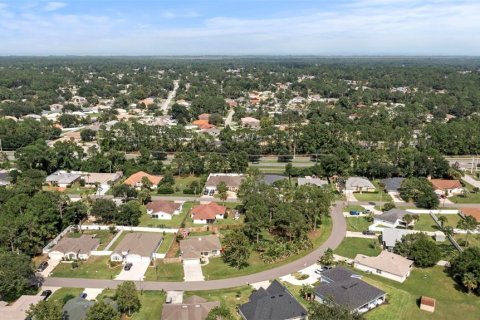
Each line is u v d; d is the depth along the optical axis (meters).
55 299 81.25
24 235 97.38
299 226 103.88
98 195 140.75
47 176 158.50
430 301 79.88
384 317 76.94
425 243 96.00
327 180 159.00
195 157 168.00
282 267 95.12
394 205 129.75
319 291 80.69
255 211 109.25
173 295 82.62
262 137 199.25
